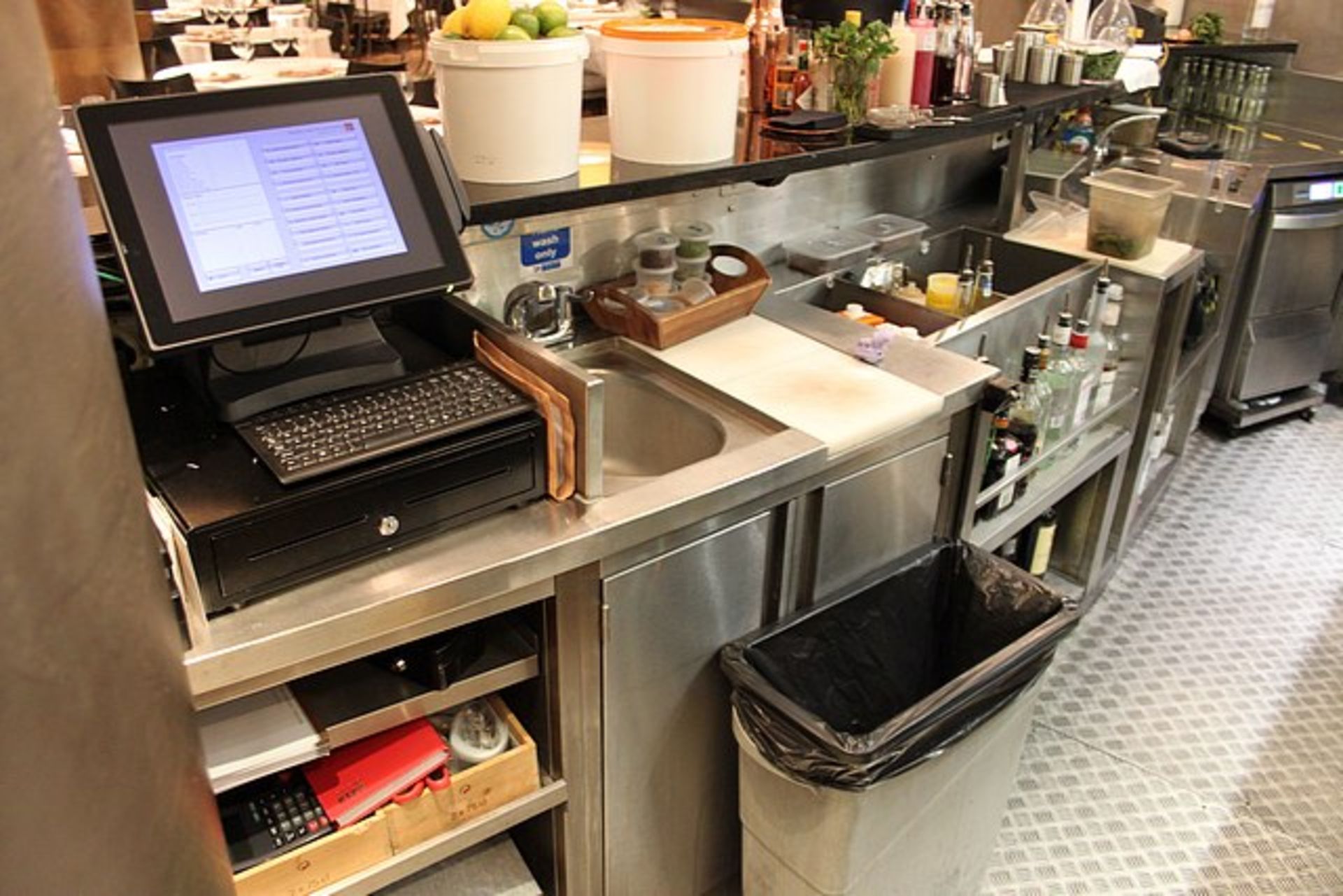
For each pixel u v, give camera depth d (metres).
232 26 2.14
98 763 0.59
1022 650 1.63
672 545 1.53
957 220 2.88
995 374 1.92
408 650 1.41
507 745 1.54
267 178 1.22
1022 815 2.17
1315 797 2.24
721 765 1.82
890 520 1.89
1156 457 3.28
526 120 1.60
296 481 1.18
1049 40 2.79
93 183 1.12
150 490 1.19
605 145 1.94
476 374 1.42
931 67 2.34
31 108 0.55
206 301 1.17
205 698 1.16
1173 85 3.96
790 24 2.40
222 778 1.26
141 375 1.38
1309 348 3.84
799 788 1.55
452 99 1.59
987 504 2.29
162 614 0.69
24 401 0.53
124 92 1.60
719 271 2.09
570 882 1.70
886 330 2.05
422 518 1.31
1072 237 2.79
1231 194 3.15
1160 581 2.99
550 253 1.99
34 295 0.54
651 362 1.92
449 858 1.67
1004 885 2.01
